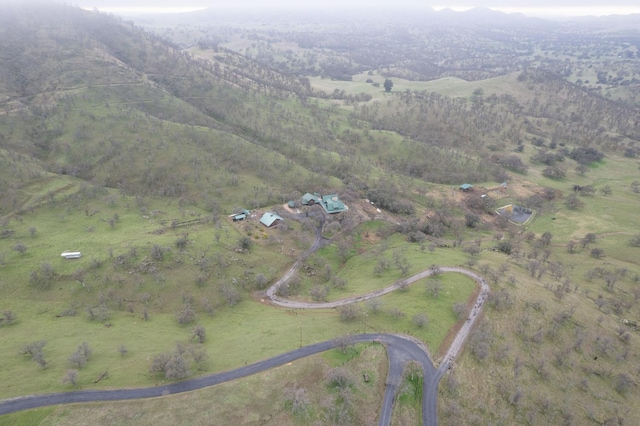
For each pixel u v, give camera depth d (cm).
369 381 7881
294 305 11338
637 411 8594
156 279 11581
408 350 8725
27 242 13275
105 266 11825
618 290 13450
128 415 6781
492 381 8431
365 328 9394
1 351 8562
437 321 9662
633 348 10375
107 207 16538
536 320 10294
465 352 8875
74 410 6819
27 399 7012
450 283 11306
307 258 14062
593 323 10856
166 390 7331
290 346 8594
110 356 8475
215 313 11031
